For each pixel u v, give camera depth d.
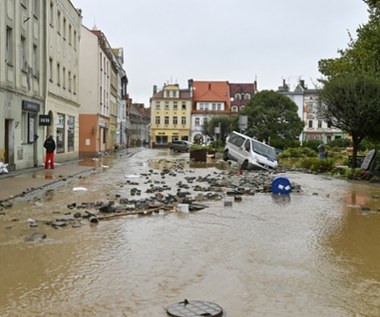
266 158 30.70
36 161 27.31
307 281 6.51
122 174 23.95
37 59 27.77
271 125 66.56
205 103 108.81
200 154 38.53
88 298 5.69
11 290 5.96
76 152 39.72
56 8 32.00
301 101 96.06
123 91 87.94
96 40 49.31
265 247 8.42
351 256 7.98
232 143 34.72
